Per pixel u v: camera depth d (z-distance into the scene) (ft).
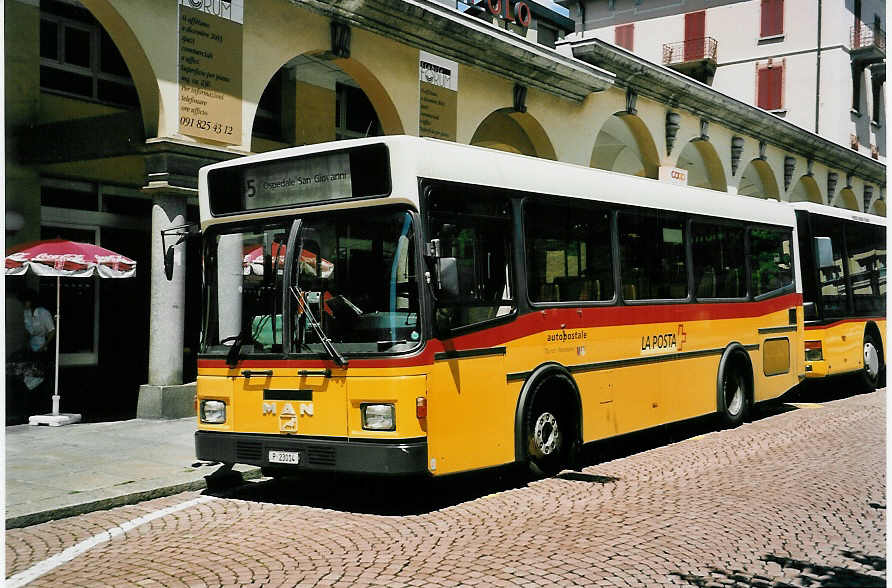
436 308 23.80
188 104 39.60
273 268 25.23
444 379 23.91
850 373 51.03
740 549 19.95
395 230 23.70
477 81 56.18
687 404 35.32
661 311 33.88
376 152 23.82
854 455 31.96
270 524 23.21
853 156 109.19
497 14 61.21
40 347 42.88
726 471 29.37
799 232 47.75
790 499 25.02
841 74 116.57
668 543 20.43
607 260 31.35
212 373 26.04
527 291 27.37
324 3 44.96
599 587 17.25
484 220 25.91
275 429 24.73
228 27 41.22
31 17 43.73
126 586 17.98
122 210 48.37
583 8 138.72
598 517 23.17
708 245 37.55
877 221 56.18
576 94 63.67
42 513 23.80
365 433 23.24
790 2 119.44
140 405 40.81
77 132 41.42
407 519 23.44
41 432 37.63
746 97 123.03
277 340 24.89
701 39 125.80
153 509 25.31
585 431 29.60
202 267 26.73
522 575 18.04
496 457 25.76
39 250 38.04
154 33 38.17
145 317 49.70
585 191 30.48
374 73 48.78
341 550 20.40
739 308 39.24
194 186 40.19
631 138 74.69
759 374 40.68
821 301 47.52
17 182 43.06
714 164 84.43
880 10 126.21
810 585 17.46
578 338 29.43
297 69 52.90
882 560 19.16
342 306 24.07
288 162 25.25
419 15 49.06
